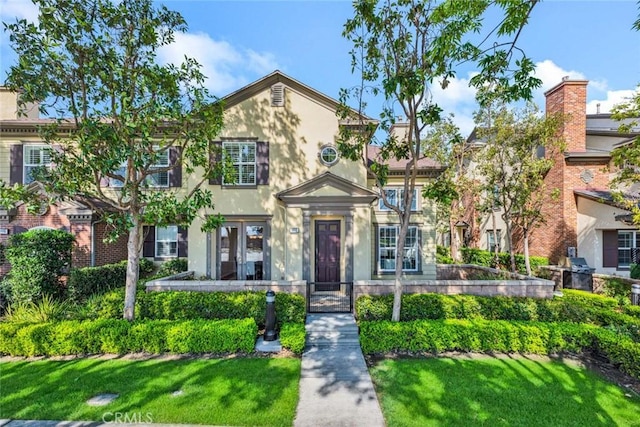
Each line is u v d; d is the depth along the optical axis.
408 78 6.54
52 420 4.50
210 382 5.58
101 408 4.77
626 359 6.04
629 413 4.77
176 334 6.88
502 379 5.79
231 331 6.91
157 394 5.16
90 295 10.32
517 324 7.26
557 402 5.02
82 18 6.48
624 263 14.03
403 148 8.37
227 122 12.03
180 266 13.09
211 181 12.09
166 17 7.46
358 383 5.63
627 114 9.61
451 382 5.66
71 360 6.55
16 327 6.80
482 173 14.19
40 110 7.23
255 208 12.06
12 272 9.87
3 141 12.94
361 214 11.38
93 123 6.68
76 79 7.18
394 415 4.65
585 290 12.66
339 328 7.98
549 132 12.20
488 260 17.64
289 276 11.35
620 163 10.13
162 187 12.83
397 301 7.84
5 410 4.72
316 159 12.13
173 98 7.38
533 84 5.57
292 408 4.82
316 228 12.05
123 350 6.89
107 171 6.86
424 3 6.70
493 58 5.55
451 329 7.06
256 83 12.01
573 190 14.61
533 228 14.73
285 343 6.93
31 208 6.85
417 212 13.66
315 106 12.18
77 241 12.09
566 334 7.00
